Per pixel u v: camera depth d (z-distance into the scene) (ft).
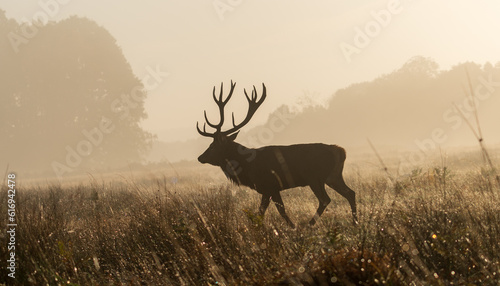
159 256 23.93
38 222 27.71
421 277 18.04
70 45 305.32
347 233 24.73
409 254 18.97
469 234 21.16
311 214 36.94
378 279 16.81
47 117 306.14
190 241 24.53
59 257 23.88
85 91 309.01
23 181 168.45
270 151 39.06
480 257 18.88
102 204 40.45
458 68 394.73
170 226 26.48
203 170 152.56
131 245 26.09
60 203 43.88
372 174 60.08
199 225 25.89
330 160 38.34
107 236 28.43
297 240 24.07
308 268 18.04
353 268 17.29
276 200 39.09
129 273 22.65
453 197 27.66
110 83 311.47
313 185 38.24
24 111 303.27
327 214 34.68
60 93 304.09
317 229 25.45
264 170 38.86
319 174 38.22
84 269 23.86
